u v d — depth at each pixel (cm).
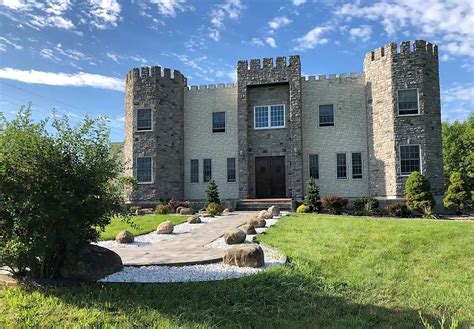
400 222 1349
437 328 486
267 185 2541
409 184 2033
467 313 545
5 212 607
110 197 692
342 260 820
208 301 573
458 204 2173
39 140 629
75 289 605
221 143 2672
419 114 2178
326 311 546
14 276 655
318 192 2228
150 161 2553
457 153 4050
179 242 1126
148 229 1416
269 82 2516
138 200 2534
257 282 635
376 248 940
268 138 2558
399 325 497
